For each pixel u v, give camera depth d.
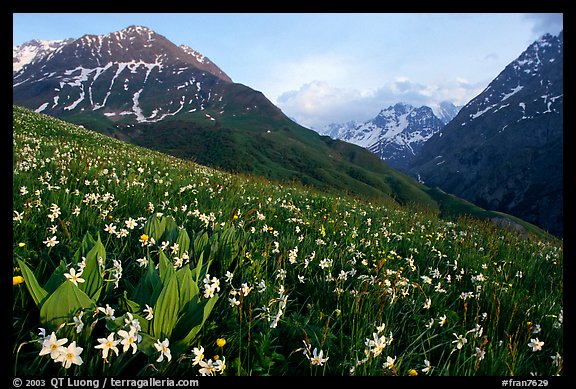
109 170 9.48
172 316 2.66
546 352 3.70
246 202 8.35
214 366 2.42
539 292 5.33
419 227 9.58
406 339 3.52
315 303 3.90
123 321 2.50
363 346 3.04
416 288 4.49
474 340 3.29
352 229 7.43
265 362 2.67
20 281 2.71
